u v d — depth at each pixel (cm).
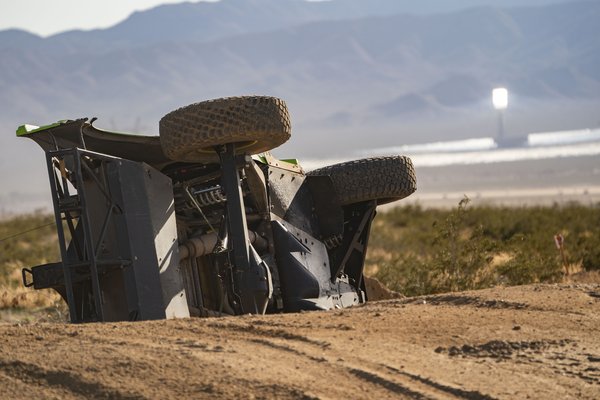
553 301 2150
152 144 2545
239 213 2402
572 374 1559
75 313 2286
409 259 4853
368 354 1647
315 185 2953
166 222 2428
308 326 1888
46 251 7438
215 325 1888
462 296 2233
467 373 1552
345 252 3080
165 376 1486
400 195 3109
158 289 2355
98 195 2361
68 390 1462
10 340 1764
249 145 2459
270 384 1441
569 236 7250
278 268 2722
